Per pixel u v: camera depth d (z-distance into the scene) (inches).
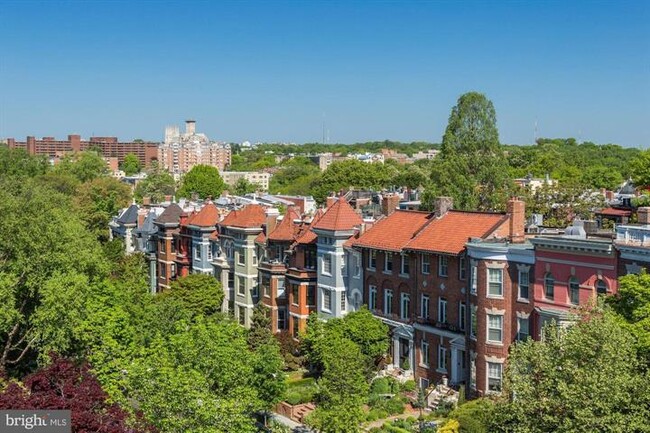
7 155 6466.5
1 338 2343.8
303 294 2773.1
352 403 1879.9
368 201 4566.9
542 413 1362.0
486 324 2058.3
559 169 7623.0
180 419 1425.9
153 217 4109.3
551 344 1443.2
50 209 2383.1
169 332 2074.3
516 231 2086.6
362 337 2358.5
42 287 2167.8
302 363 2655.0
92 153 7534.5
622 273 1733.5
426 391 2230.6
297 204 4830.2
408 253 2401.6
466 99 4291.3
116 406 1380.4
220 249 3353.8
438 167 4244.6
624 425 1275.8
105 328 1937.7
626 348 1352.1
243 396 1691.7
